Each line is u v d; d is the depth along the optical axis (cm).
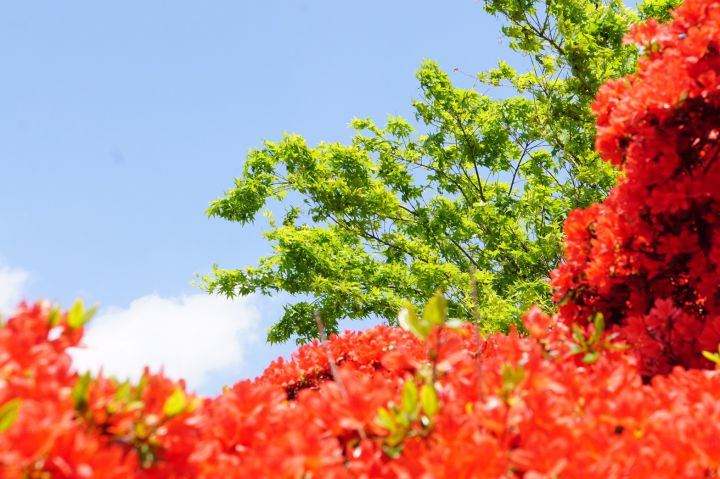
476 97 1334
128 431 151
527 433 176
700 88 310
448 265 1112
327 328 1238
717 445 162
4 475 121
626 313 359
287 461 152
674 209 318
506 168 1404
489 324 1020
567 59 1119
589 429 182
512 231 1247
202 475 158
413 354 308
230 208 1272
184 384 188
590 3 1203
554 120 1174
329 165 1292
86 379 150
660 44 368
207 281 1228
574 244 378
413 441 173
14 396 150
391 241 1313
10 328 181
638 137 339
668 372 293
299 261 1206
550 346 261
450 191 1423
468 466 156
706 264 326
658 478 154
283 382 383
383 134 1390
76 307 191
